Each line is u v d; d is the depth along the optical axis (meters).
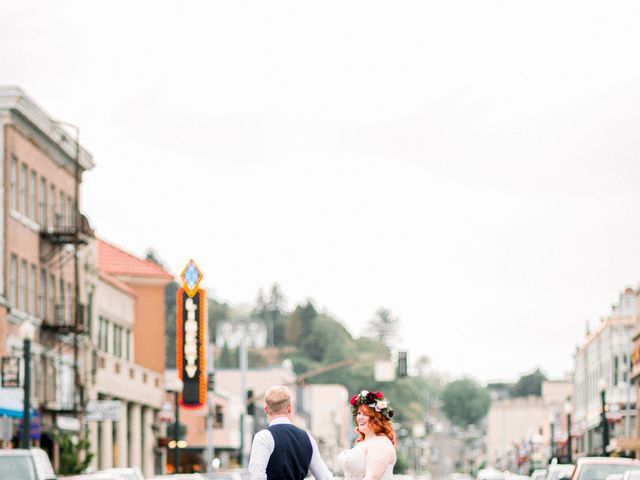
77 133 59.25
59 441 55.69
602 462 29.09
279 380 137.75
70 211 63.94
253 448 12.70
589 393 101.94
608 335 89.81
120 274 80.62
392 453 14.02
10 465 24.08
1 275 53.16
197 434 97.25
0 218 53.38
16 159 55.19
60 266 60.91
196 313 43.91
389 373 70.88
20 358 51.44
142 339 81.50
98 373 66.19
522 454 138.62
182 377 44.28
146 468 77.88
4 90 53.78
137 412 75.56
